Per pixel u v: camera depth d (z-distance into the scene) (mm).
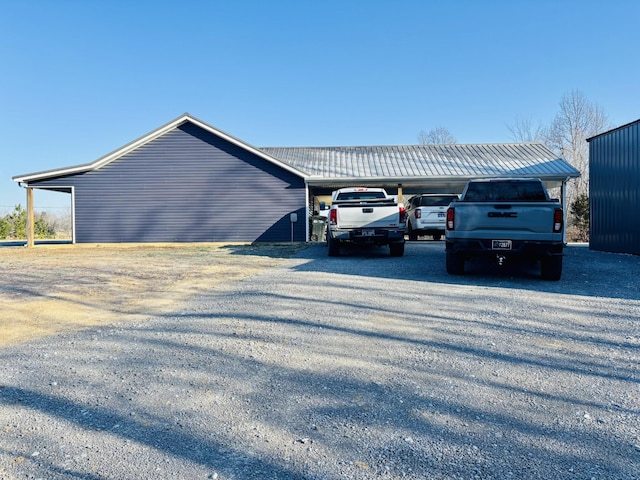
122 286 7453
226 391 3043
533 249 7215
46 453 2287
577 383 3135
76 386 3164
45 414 2734
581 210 27906
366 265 9586
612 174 12930
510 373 3320
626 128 12227
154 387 3129
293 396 2947
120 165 17516
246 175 17438
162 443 2377
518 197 8445
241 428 2529
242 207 17453
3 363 3676
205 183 17500
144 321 5051
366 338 4215
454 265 7996
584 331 4418
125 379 3285
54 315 5418
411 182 17656
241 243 17281
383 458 2209
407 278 7703
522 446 2309
